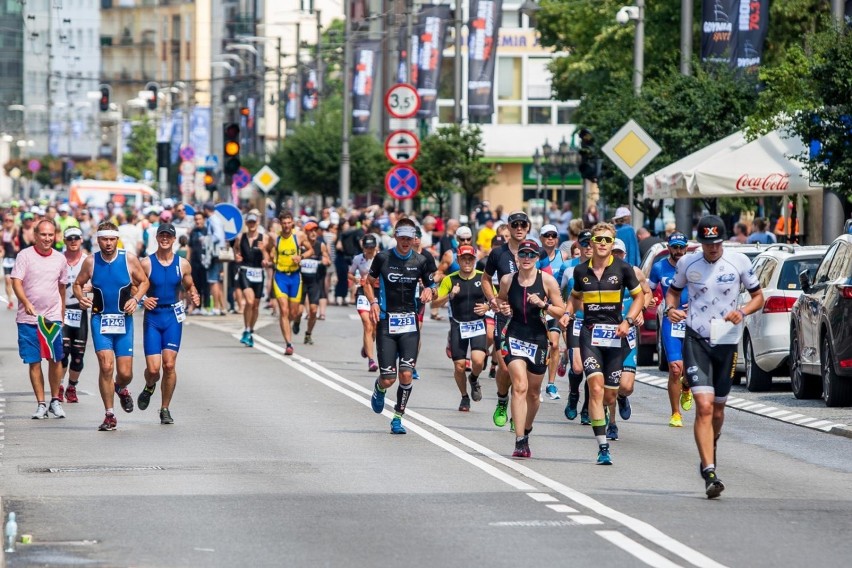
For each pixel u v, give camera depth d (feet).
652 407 198.18
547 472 138.00
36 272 177.99
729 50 328.90
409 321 167.12
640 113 343.46
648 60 467.11
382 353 166.91
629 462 145.59
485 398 205.36
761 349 214.28
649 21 462.60
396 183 372.38
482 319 188.24
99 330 168.96
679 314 127.95
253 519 112.06
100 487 127.54
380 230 394.93
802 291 206.18
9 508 116.78
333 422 177.06
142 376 226.99
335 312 393.91
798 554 98.94
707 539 104.06
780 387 224.12
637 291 146.30
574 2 550.36
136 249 362.53
